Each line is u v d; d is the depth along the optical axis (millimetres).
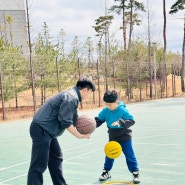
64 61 23844
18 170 6898
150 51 35438
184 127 12211
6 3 41750
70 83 24156
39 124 4328
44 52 23797
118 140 5441
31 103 24656
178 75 48188
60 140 10273
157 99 29984
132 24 40812
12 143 10281
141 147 8695
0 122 16266
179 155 7609
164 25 35438
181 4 34938
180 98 30766
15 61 20500
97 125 5527
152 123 13617
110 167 5746
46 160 4387
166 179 5719
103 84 30719
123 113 5289
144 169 6445
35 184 4340
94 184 5547
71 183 5656
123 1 37438
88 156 7867
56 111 4355
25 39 40875
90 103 24938
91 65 28609
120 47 33656
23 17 42125
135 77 29453
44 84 22531
